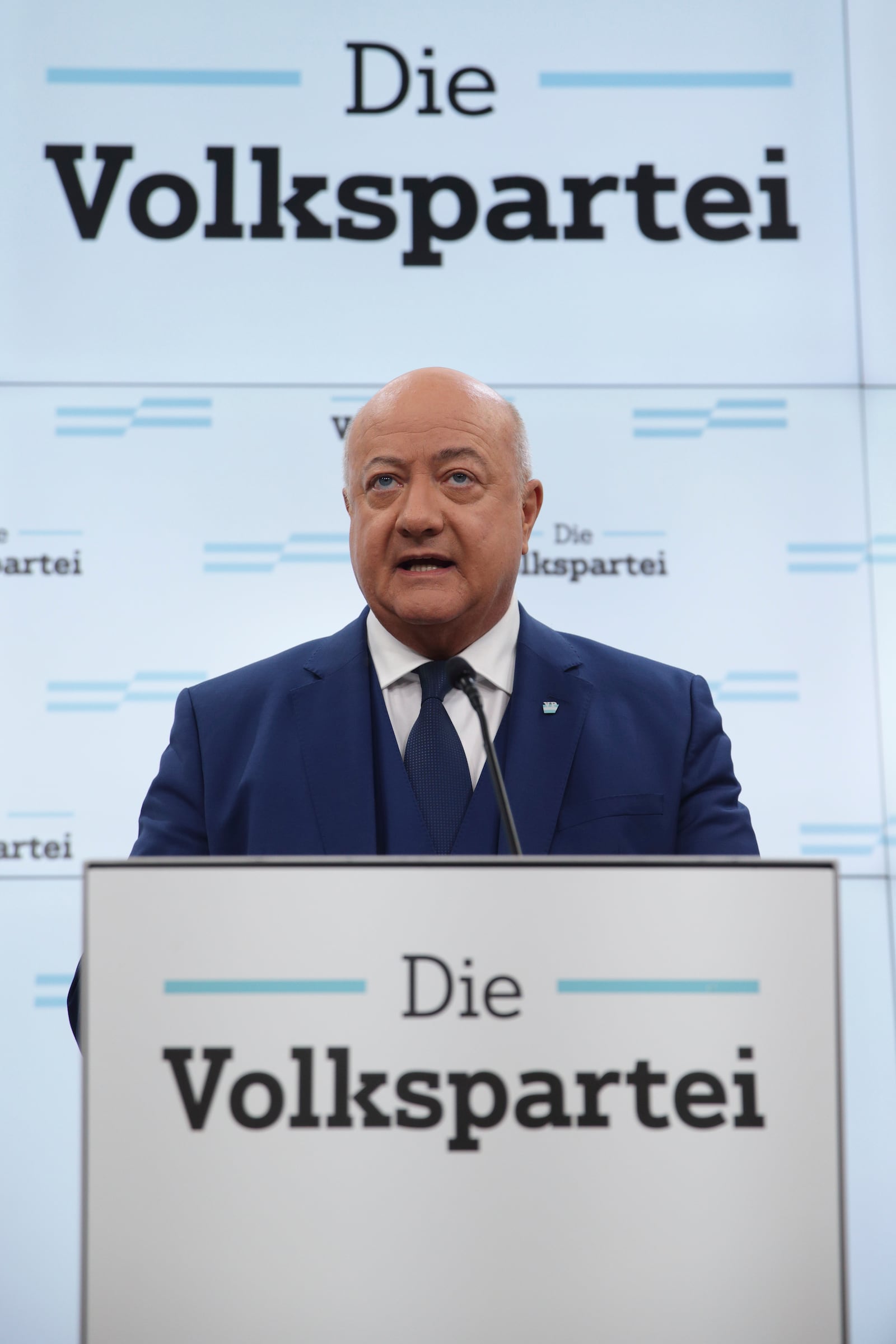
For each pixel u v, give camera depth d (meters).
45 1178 4.15
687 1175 1.63
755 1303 1.61
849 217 4.73
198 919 1.66
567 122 4.76
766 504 4.59
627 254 4.71
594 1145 1.63
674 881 1.68
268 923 1.66
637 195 4.73
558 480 4.58
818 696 4.50
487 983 1.66
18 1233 4.11
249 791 2.72
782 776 4.45
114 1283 1.60
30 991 4.25
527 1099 1.64
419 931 1.66
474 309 4.68
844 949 4.36
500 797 2.13
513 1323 1.60
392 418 2.75
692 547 4.56
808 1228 1.63
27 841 4.33
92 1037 1.64
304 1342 1.59
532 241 4.71
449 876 1.67
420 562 2.71
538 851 2.63
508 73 4.77
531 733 2.75
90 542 4.49
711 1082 1.65
